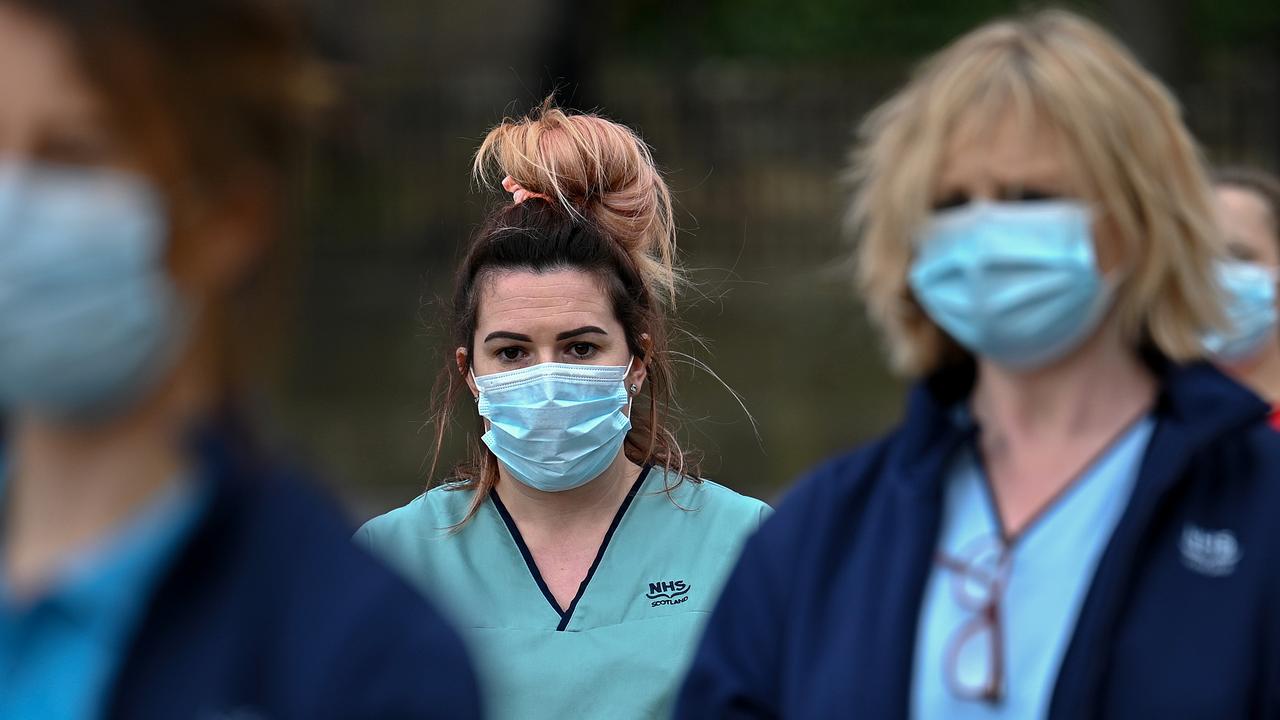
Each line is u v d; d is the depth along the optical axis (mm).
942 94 8242
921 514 8469
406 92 59781
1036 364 8344
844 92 61438
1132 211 8102
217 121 6074
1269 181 15812
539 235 12945
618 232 13219
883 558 8555
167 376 6133
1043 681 8023
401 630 6215
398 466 44656
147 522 6090
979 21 78688
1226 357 15141
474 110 59844
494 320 12898
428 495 13469
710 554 12953
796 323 53812
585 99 60625
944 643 8258
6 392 5840
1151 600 7840
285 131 6344
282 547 6207
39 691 6020
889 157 8445
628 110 61406
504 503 13164
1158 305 8258
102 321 5746
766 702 8898
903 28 80062
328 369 51906
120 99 5844
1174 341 8242
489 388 12797
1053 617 8109
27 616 6082
